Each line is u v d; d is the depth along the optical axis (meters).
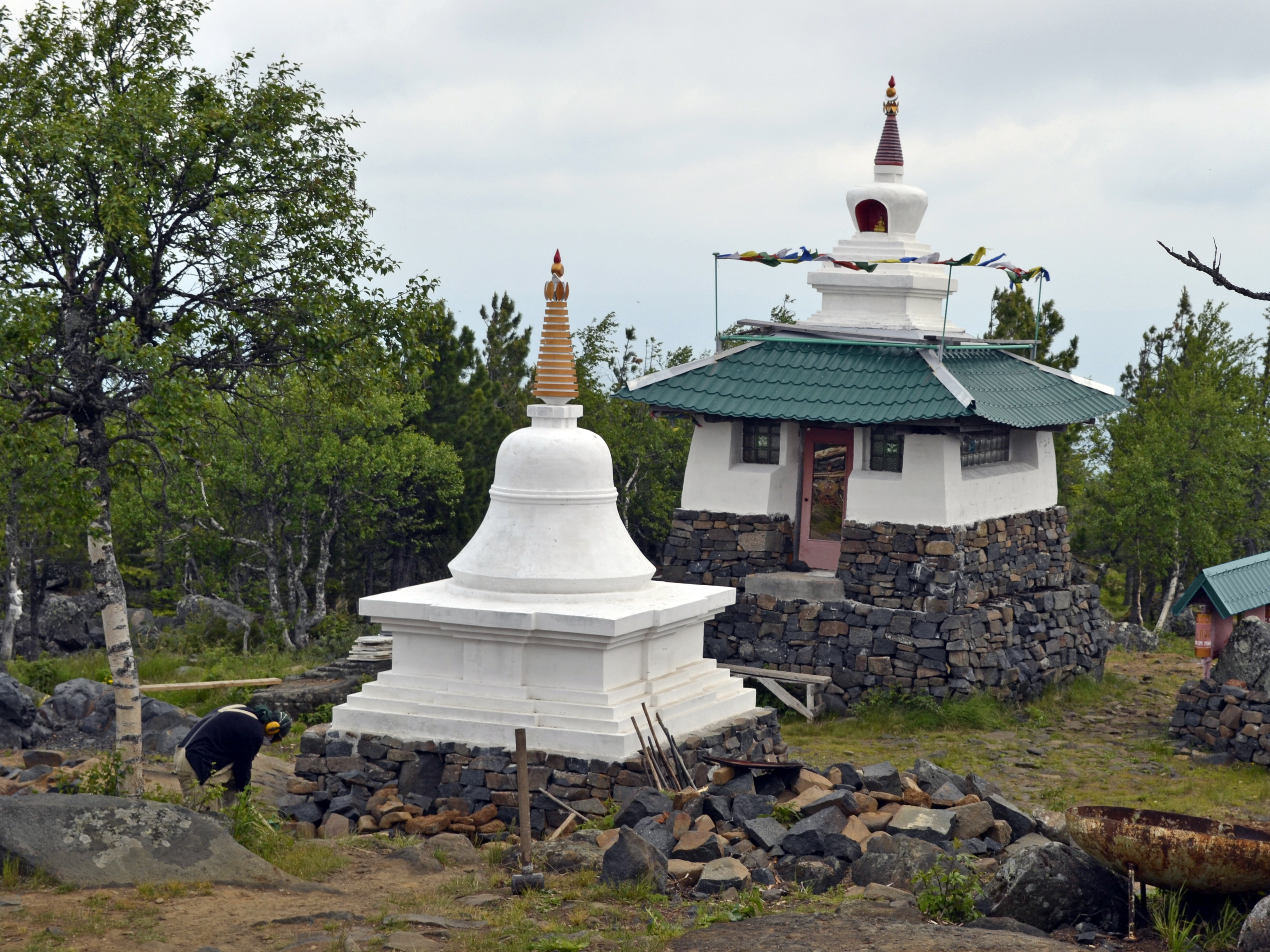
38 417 15.45
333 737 17.27
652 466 50.00
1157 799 19.38
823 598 25.22
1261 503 48.44
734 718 18.25
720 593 18.45
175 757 17.55
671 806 14.34
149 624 42.72
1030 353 43.50
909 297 26.69
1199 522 43.25
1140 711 25.55
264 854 13.13
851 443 25.98
